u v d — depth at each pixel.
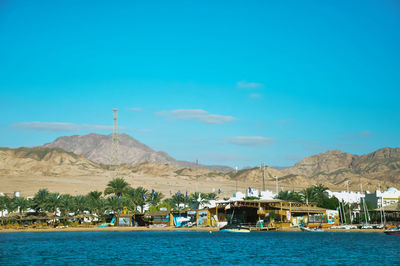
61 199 159.00
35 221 166.62
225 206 151.75
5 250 93.31
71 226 163.50
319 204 165.12
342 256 82.31
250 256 82.81
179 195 181.12
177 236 131.38
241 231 144.12
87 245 103.81
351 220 161.38
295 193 175.00
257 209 154.25
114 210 162.50
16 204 162.50
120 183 170.00
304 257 81.31
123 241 114.25
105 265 72.25
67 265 72.50
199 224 160.12
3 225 162.12
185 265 72.19
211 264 73.31
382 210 152.00
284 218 154.62
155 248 96.88
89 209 167.50
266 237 125.62
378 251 89.25
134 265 72.25
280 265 72.31
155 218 166.50
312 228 145.38
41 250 93.19
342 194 175.62
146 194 178.25
